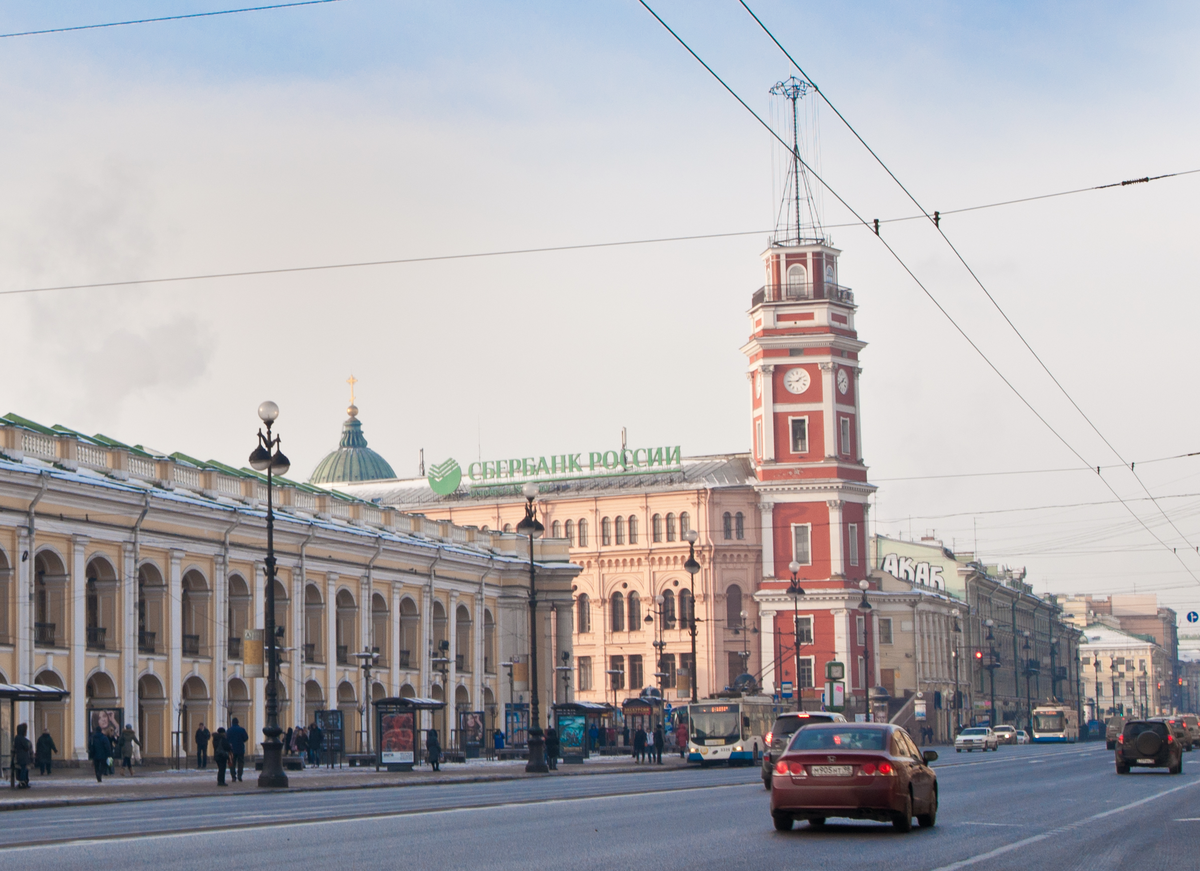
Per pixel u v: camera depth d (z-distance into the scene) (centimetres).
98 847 1814
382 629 6981
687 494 10719
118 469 5384
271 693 3784
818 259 10731
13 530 4797
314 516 6612
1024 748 9231
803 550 10594
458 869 1559
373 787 3875
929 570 12962
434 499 11725
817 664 10444
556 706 6312
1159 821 2345
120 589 5262
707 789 3497
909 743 2212
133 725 5272
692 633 6581
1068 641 18600
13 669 4756
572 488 11225
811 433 10594
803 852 1777
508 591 8112
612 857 1698
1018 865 1644
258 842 1884
